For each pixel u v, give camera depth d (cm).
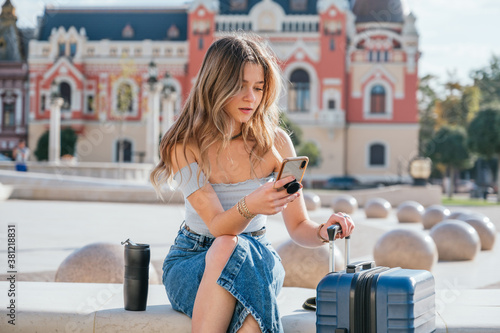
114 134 4544
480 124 3134
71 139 4369
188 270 277
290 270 506
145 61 4512
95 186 2308
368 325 252
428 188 2162
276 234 1109
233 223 257
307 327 294
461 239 804
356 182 4462
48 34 4716
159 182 288
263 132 286
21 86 4653
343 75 4406
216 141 279
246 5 4506
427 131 5612
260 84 278
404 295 247
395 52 4472
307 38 4416
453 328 296
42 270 673
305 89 4450
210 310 257
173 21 4709
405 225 1334
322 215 1553
